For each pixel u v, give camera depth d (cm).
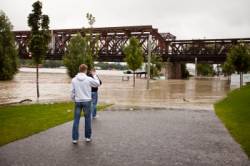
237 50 3712
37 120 1173
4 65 5203
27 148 764
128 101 2055
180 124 1126
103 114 1370
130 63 3947
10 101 2034
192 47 8038
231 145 814
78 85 832
